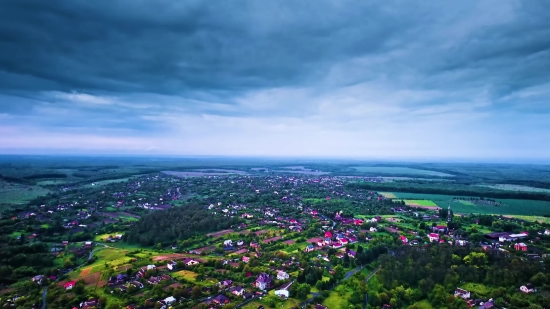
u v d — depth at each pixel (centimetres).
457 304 17100
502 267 19925
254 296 18488
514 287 18325
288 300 18212
